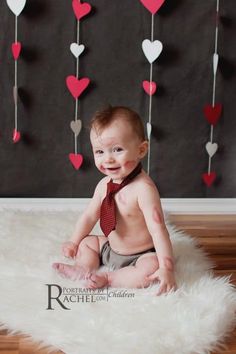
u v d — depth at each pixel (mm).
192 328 1192
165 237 1451
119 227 1523
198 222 2262
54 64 2234
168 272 1391
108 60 2248
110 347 1136
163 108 2305
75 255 1589
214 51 2273
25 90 2246
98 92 2273
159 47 2184
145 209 1474
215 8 2234
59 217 2057
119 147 1456
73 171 2330
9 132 2275
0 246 1701
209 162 2367
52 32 2207
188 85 2293
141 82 2275
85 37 2221
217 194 2398
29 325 1231
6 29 2184
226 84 2307
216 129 2342
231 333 1262
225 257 1817
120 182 1526
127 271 1435
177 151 2348
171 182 2369
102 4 2199
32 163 2311
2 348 1173
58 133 2295
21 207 2316
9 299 1334
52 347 1171
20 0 2133
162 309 1266
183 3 2221
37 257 1613
